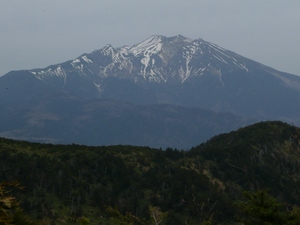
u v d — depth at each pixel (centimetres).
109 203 10400
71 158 12206
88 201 10344
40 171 10650
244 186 10694
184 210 9469
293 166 10994
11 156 11125
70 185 10806
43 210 9150
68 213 9544
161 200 10619
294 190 9338
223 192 10594
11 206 3422
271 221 3959
